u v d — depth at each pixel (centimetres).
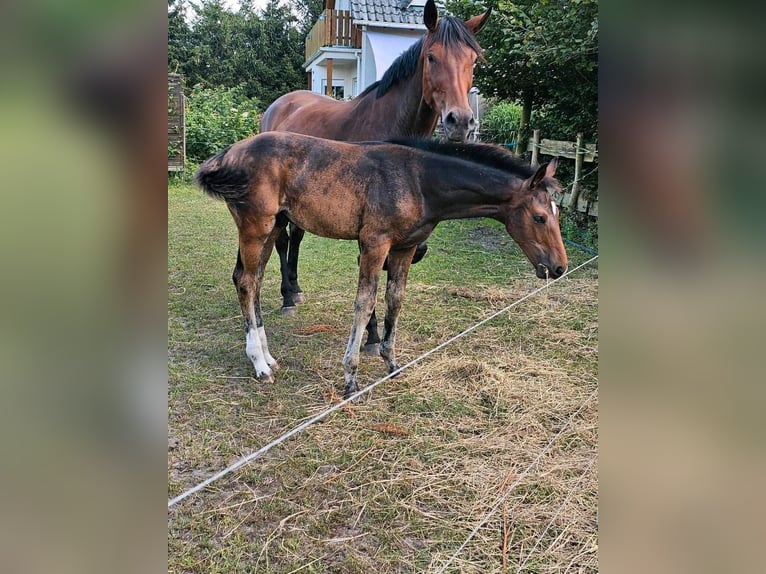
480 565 199
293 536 211
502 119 1019
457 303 466
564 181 733
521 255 624
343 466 252
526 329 412
